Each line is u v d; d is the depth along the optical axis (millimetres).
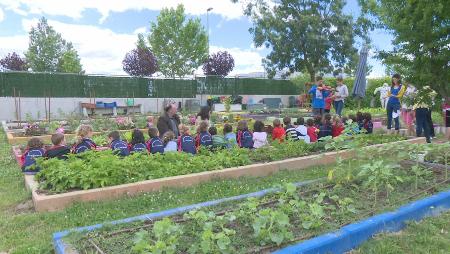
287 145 8375
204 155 7570
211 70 37875
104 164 5863
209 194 5848
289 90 32562
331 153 8055
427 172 5945
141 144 7727
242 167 6875
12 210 5363
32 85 21812
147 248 3352
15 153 9055
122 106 24734
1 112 21016
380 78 25328
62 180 5613
